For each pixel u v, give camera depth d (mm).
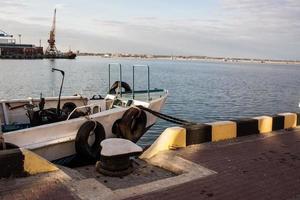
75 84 51219
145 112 10023
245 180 5523
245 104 34906
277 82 73688
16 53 159875
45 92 40906
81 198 4738
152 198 4812
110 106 11516
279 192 5109
